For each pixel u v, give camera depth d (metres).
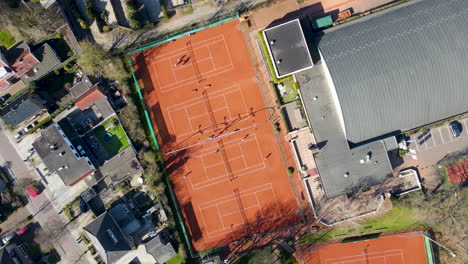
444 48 48.81
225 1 56.19
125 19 57.03
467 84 49.75
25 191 58.81
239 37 56.72
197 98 57.69
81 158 54.97
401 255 56.50
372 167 53.25
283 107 56.44
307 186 56.75
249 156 57.56
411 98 50.12
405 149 54.97
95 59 54.81
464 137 54.91
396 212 55.72
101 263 58.28
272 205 57.72
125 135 57.69
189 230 58.66
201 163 58.19
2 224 58.94
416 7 51.56
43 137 55.00
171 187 58.31
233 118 57.41
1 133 58.59
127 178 58.12
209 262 57.19
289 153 56.94
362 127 51.59
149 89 58.06
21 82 57.91
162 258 56.72
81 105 56.22
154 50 57.84
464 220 54.00
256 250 57.91
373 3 54.75
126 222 57.72
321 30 54.38
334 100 52.84
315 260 57.59
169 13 56.81
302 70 51.69
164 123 58.19
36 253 58.69
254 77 56.81
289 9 55.91
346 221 56.47
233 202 58.19
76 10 56.16
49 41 56.53
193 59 57.47
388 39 50.22
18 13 55.25
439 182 54.88
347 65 49.97
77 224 58.38
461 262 54.91
